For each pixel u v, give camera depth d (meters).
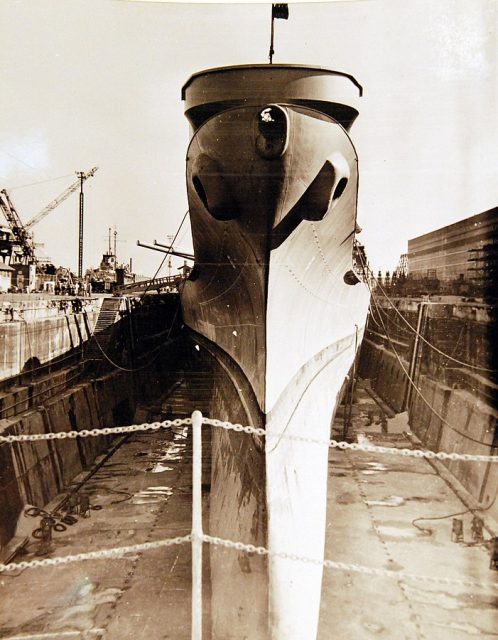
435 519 9.62
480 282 13.77
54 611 6.79
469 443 11.41
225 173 6.54
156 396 16.91
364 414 16.69
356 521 9.55
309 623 5.91
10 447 9.06
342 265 8.00
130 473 11.41
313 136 6.33
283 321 7.14
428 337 15.88
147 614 6.65
